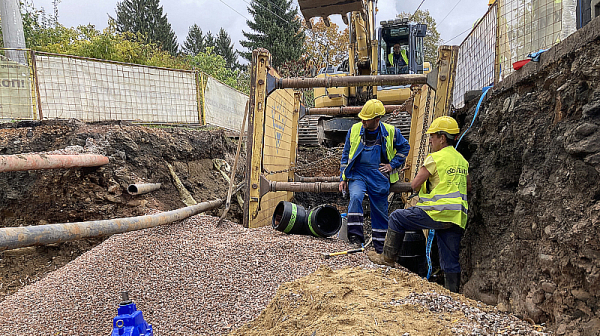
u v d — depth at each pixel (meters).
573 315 2.38
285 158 7.96
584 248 2.28
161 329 3.34
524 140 3.29
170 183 7.61
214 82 10.94
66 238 4.02
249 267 4.14
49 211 6.49
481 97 4.35
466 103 5.34
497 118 4.00
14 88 7.59
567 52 2.78
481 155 4.34
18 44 9.27
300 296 3.05
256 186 5.63
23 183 6.43
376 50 10.79
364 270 3.57
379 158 4.86
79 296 4.00
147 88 9.30
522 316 2.84
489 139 4.09
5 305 4.12
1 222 6.36
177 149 7.99
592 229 2.23
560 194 2.59
